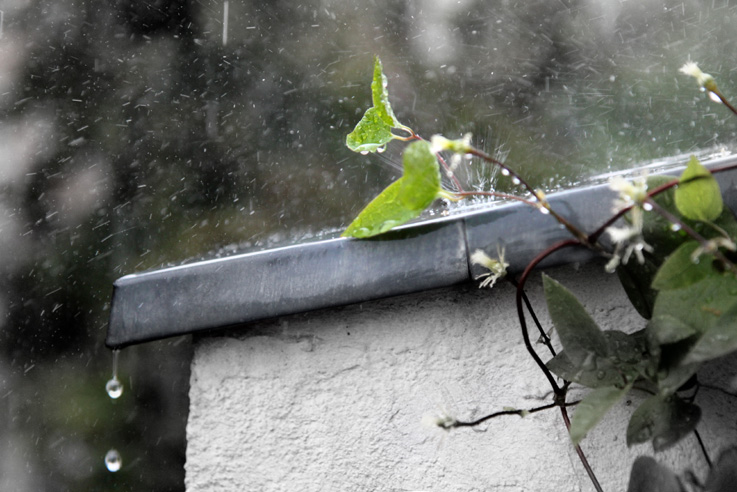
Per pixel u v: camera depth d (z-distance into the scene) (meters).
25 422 3.24
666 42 1.83
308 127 3.26
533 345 0.94
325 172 3.11
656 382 0.83
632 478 0.87
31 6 3.78
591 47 2.21
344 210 2.98
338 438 0.96
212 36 3.54
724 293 0.82
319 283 0.93
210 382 0.99
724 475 0.89
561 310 0.84
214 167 3.31
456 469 0.94
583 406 0.83
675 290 0.82
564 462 0.92
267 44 3.42
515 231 0.91
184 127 3.44
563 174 1.61
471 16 2.90
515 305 0.95
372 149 0.96
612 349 0.84
